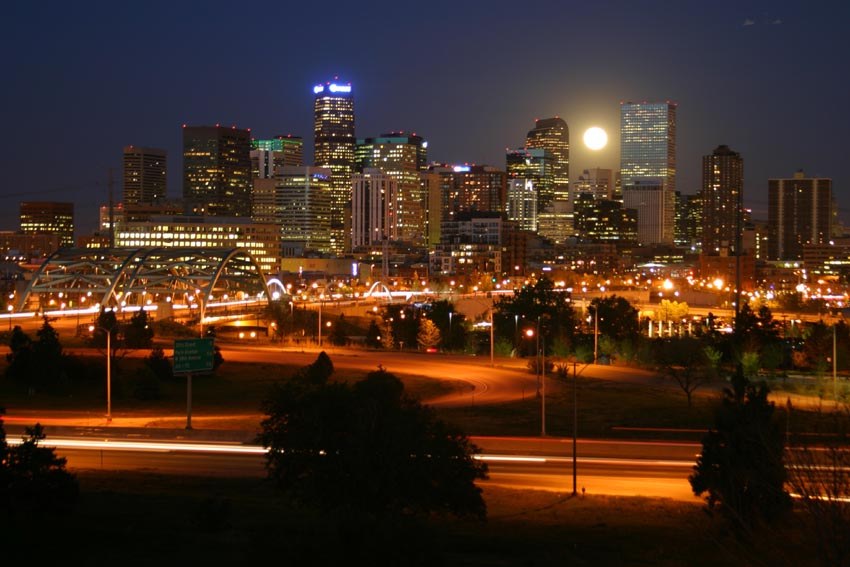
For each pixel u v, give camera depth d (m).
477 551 49.47
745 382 55.22
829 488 32.50
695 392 122.88
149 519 52.62
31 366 121.44
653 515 60.09
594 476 73.75
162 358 132.25
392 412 53.75
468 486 53.34
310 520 53.72
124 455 79.31
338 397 54.50
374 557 39.47
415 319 198.38
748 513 46.78
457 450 54.06
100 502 57.84
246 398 119.25
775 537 37.88
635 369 149.62
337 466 51.81
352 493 51.47
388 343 194.00
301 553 39.84
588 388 125.38
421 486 51.81
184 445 84.12
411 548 40.19
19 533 46.84
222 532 49.59
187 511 55.50
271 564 39.56
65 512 52.84
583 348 163.50
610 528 56.34
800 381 135.25
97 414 104.81
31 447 52.78
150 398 117.50
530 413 104.00
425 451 52.25
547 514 60.31
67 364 127.31
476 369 143.12
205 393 122.50
